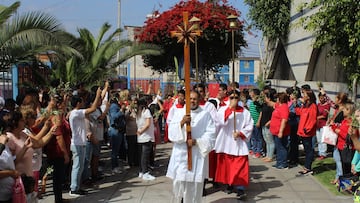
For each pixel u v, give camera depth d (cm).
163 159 1141
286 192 791
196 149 623
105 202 723
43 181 759
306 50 1436
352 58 933
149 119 877
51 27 925
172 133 622
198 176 622
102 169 995
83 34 1505
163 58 1673
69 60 1307
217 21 1443
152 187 824
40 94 941
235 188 787
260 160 1120
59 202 696
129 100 1080
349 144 747
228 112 734
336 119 805
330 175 900
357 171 626
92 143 817
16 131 522
